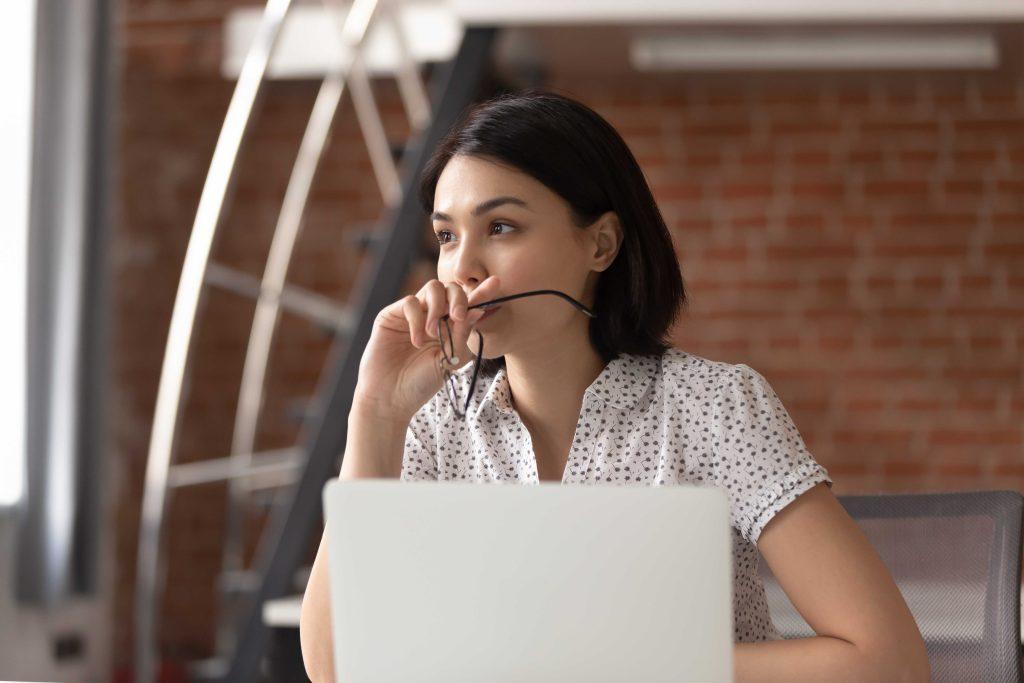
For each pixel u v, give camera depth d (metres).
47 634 4.14
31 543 3.98
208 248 3.73
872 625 1.20
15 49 3.97
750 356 4.40
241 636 3.29
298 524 3.34
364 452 1.37
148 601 3.85
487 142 1.38
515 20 3.63
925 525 1.60
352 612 0.92
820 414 4.36
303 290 4.63
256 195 4.67
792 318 4.39
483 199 1.37
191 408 4.66
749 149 4.44
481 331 1.37
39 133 3.97
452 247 1.42
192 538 4.64
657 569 0.90
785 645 1.19
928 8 3.56
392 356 1.38
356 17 3.98
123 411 4.64
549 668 0.91
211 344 4.67
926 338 4.33
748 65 4.09
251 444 4.33
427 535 0.92
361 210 4.63
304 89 4.66
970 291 4.32
